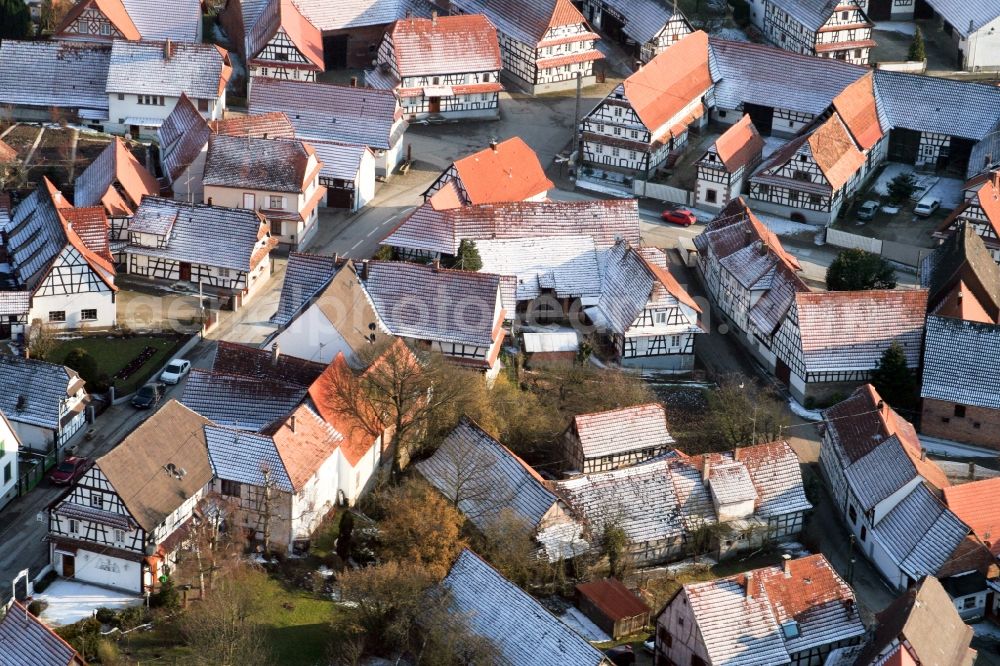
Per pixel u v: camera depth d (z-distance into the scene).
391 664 138.25
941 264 198.12
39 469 159.75
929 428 181.00
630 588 154.50
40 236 186.62
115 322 183.88
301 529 151.00
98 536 144.62
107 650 135.12
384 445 164.12
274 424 156.50
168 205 193.38
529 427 168.88
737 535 161.12
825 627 145.50
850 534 167.38
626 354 186.25
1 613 138.88
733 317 196.00
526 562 151.12
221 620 134.00
